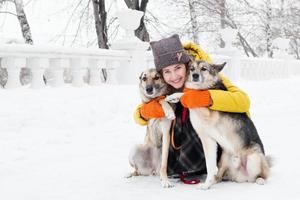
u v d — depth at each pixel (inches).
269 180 155.1
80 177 168.4
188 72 153.1
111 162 195.3
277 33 1266.0
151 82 158.2
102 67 372.5
